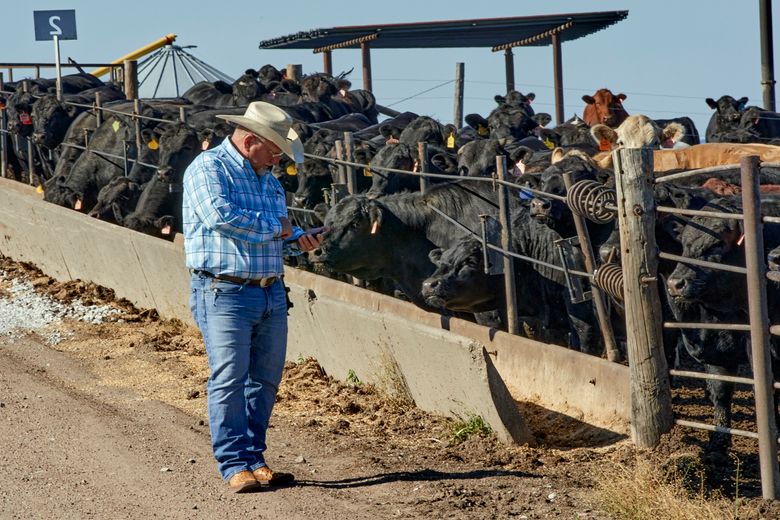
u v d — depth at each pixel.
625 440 11.83
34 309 19.48
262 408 10.55
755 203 10.20
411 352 13.10
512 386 13.74
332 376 15.12
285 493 10.12
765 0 32.81
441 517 9.43
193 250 10.15
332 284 17.25
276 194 10.48
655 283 11.32
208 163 10.07
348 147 19.95
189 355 16.30
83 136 29.00
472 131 33.22
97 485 10.34
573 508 9.65
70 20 33.16
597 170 15.79
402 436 12.29
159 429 12.27
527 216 16.19
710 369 12.36
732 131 30.38
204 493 10.09
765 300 10.29
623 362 15.68
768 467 10.27
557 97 35.06
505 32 35.44
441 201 17.17
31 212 22.73
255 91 37.31
